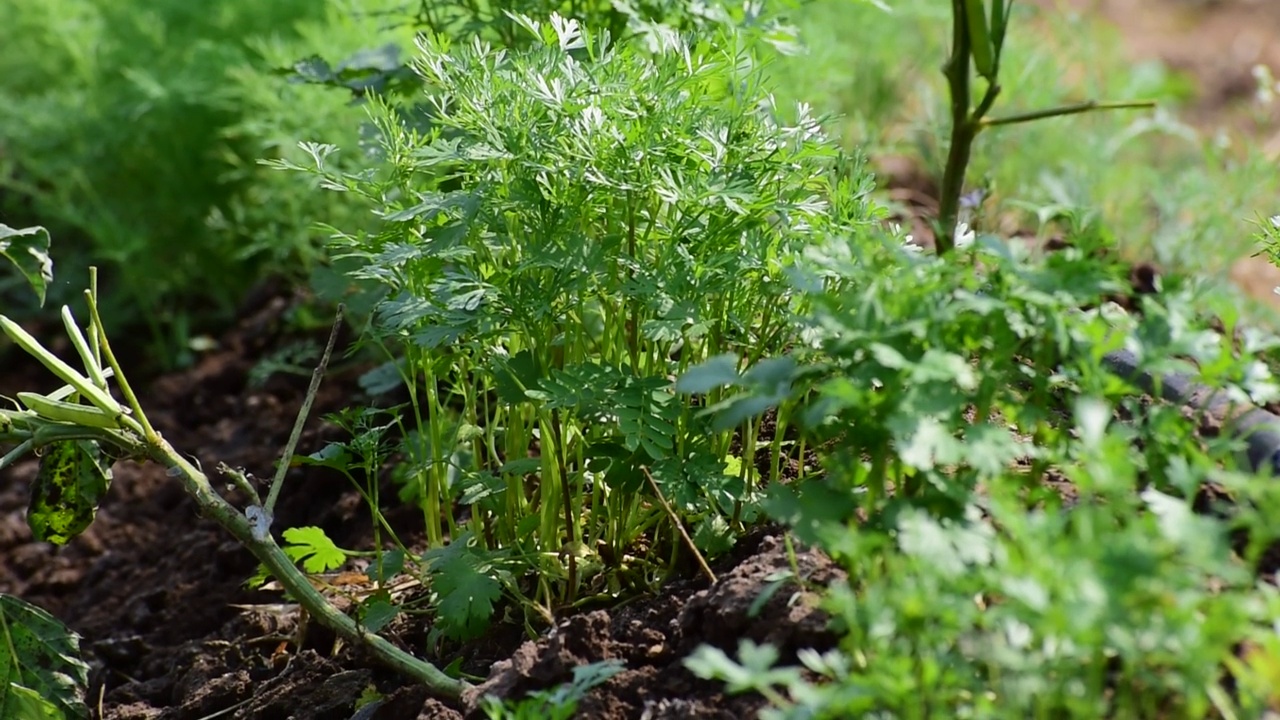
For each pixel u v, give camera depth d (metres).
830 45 2.62
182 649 2.21
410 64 2.18
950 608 1.66
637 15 2.18
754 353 1.98
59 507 2.03
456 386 2.12
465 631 1.97
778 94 2.50
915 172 2.90
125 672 2.25
